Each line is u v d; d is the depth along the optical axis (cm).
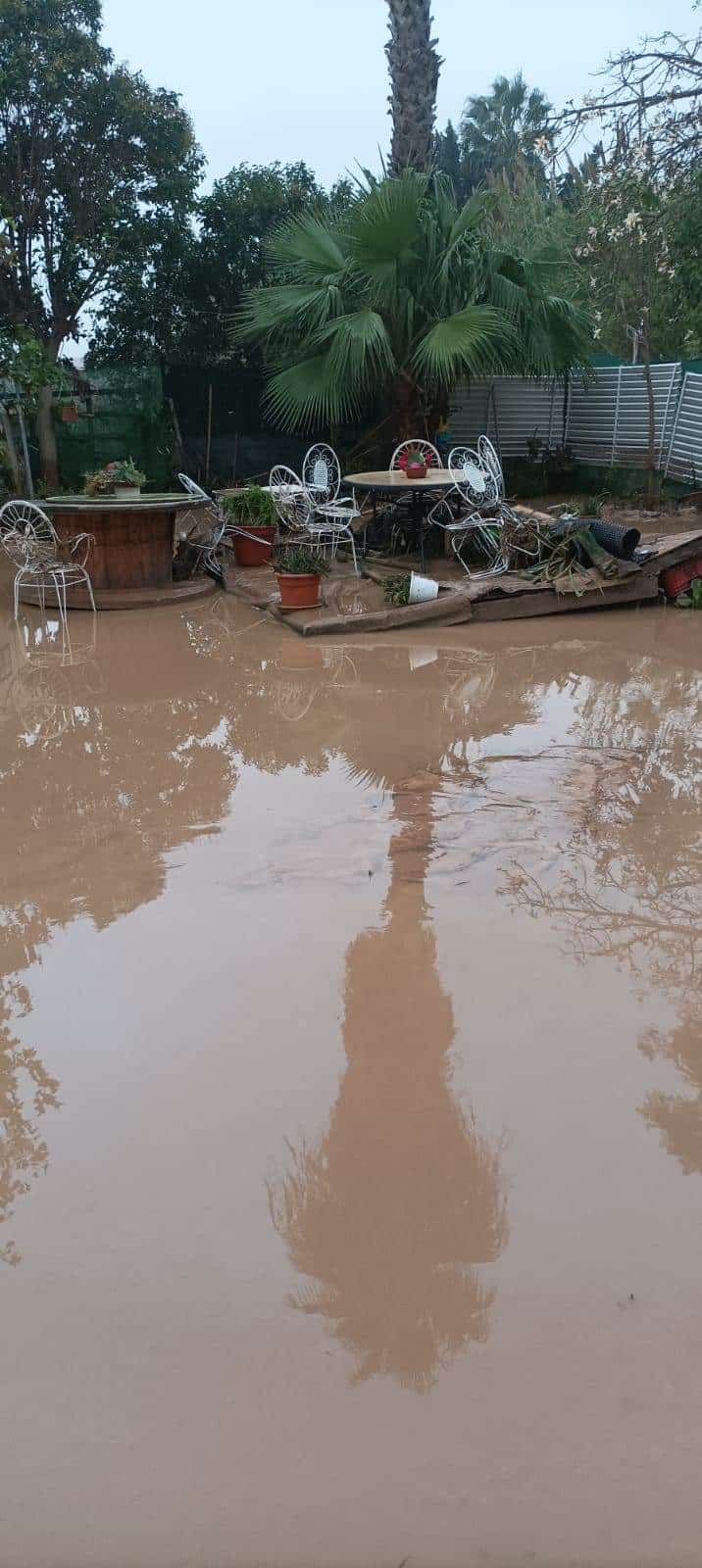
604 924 313
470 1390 164
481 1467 151
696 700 557
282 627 782
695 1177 211
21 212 1349
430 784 436
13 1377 170
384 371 1090
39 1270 192
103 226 1394
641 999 275
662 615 777
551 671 624
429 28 1162
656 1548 139
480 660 658
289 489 999
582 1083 241
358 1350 172
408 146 1191
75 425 1348
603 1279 186
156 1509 147
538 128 1048
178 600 884
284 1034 262
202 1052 257
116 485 902
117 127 1351
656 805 406
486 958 295
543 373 1206
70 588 909
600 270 1127
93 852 378
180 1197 210
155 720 547
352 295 1084
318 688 601
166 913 328
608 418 1326
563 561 803
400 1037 260
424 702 564
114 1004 279
